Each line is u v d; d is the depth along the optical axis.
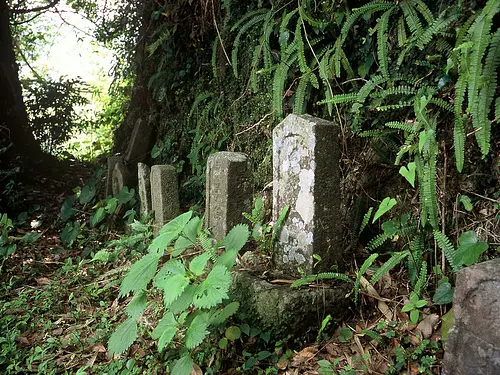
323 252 2.98
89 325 3.37
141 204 4.98
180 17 5.80
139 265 2.68
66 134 8.80
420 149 2.61
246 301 2.89
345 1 3.78
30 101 8.52
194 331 2.47
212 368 2.68
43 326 3.39
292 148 3.04
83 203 5.96
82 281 4.01
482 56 2.59
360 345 2.68
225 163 3.51
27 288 4.07
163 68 6.15
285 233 3.10
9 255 4.71
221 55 5.25
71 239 4.98
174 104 6.16
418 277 2.91
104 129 10.27
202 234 2.99
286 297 2.74
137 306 2.78
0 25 8.21
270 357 2.72
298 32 3.78
